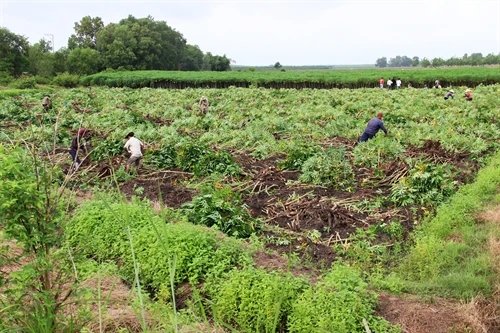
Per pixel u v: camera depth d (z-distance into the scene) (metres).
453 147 15.18
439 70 58.12
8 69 69.31
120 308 6.24
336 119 21.70
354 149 15.05
